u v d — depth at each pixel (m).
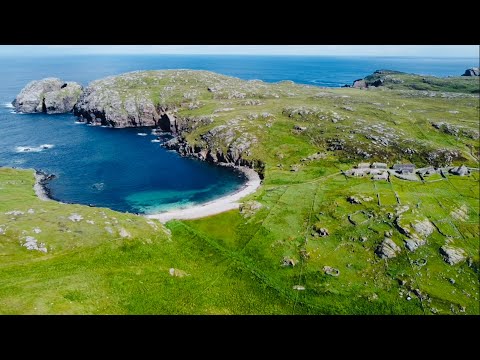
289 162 164.62
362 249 103.00
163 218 116.06
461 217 119.69
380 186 136.50
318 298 86.81
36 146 187.62
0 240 84.88
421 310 84.56
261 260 99.06
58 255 84.62
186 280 86.12
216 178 156.75
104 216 100.38
